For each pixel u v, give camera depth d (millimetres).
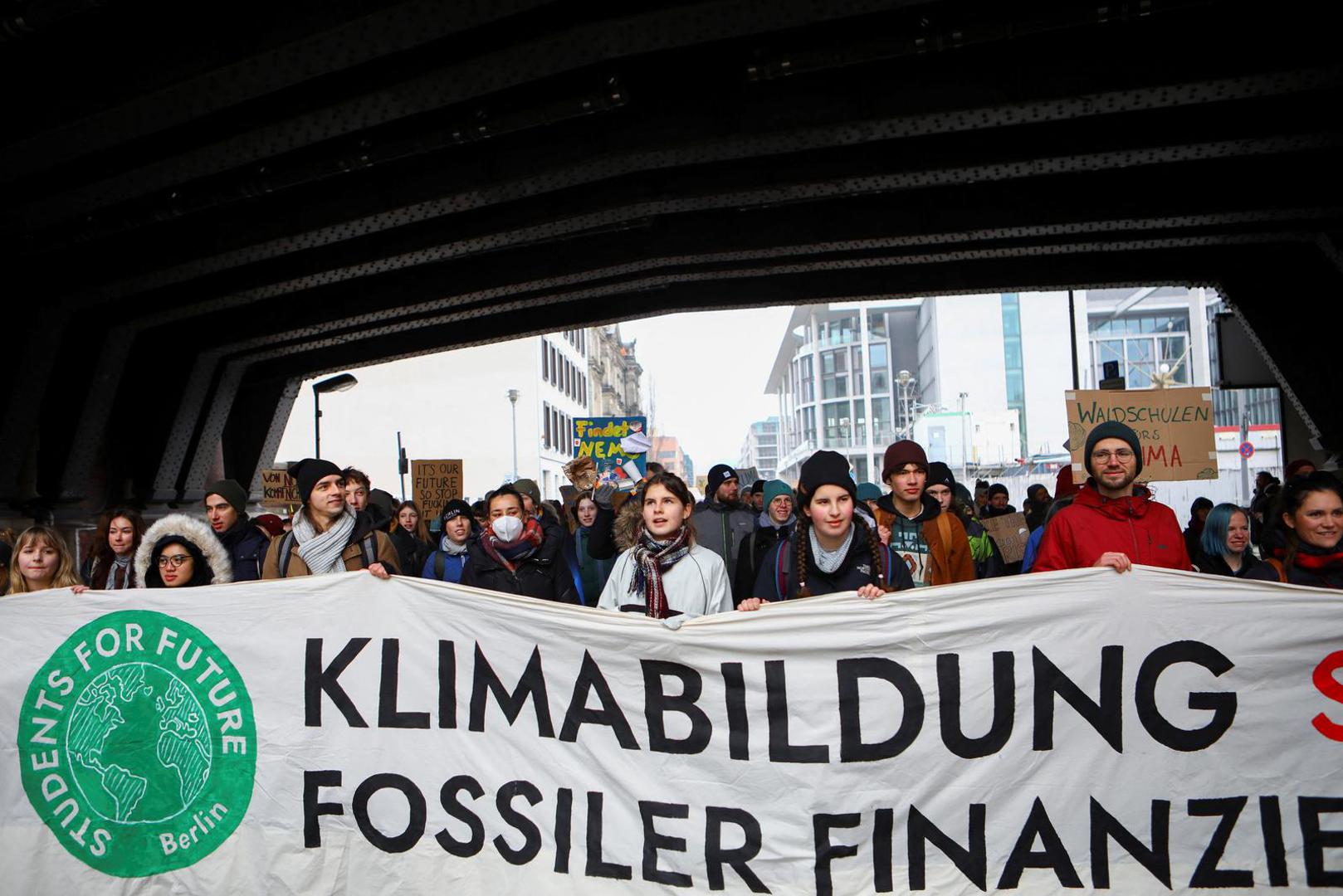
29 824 4375
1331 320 15023
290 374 21469
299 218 12305
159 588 4723
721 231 14273
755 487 11477
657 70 10172
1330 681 3713
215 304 15133
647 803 3973
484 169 11328
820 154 11664
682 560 4445
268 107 9703
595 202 12562
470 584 5598
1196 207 12422
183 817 4312
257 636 4328
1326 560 4074
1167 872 3715
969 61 9602
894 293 17000
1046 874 3754
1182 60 9039
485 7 7727
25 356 13531
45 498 15281
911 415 102438
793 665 3914
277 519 6898
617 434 17312
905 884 3814
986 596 3859
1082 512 4410
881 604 3893
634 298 18531
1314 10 8641
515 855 4055
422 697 4199
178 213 11602
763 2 7883
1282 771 3709
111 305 15336
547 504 9680
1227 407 63875
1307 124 10156
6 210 11016
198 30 8484
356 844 4188
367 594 4262
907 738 3852
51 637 4430
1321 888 3662
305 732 4262
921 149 11328
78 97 8977
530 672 4113
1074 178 12805
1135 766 3754
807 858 3848
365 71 9266
